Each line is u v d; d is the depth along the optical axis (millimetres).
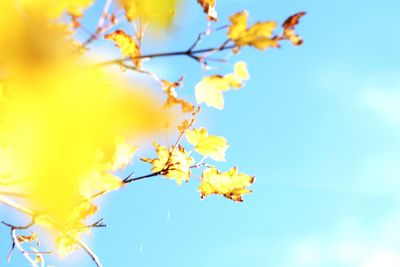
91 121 1292
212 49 1375
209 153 1572
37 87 1285
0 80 1278
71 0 1310
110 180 1423
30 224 1511
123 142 1378
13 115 1281
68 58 1303
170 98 1424
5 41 1277
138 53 1389
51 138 1288
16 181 1375
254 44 1371
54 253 1571
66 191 1299
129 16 1363
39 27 1295
